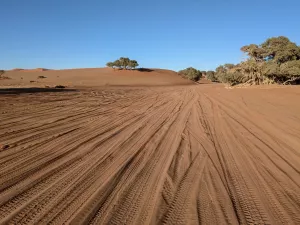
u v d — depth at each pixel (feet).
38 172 18.65
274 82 123.03
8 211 13.48
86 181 17.37
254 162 21.86
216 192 16.24
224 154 23.84
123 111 49.49
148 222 12.77
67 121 37.32
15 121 35.58
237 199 15.42
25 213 13.33
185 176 18.63
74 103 59.00
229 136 30.53
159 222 12.81
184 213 13.71
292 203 15.11
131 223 12.66
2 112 41.73
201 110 51.88
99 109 51.21
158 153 23.73
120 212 13.61
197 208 14.25
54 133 29.91
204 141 28.14
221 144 27.09
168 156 22.97
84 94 86.12
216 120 40.60
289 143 27.71
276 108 52.85
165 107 56.90
